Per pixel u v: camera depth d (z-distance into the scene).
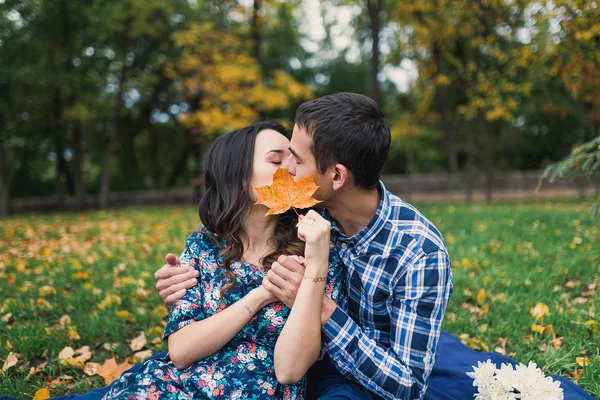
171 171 27.64
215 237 1.97
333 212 1.96
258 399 1.75
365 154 1.78
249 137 1.94
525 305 3.45
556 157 21.86
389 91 25.02
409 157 25.31
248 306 1.77
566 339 2.87
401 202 1.98
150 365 1.87
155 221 9.01
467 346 2.83
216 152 1.95
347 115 1.78
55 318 3.58
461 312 3.40
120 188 23.92
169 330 1.83
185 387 1.77
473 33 12.55
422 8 12.81
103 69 16.22
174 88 15.59
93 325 3.21
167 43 17.81
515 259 4.63
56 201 18.91
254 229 1.96
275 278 1.77
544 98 12.80
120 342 3.12
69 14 14.32
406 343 1.79
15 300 3.77
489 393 1.97
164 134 23.08
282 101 13.88
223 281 1.89
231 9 15.25
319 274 1.73
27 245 6.71
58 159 18.97
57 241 6.99
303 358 1.70
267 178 1.90
